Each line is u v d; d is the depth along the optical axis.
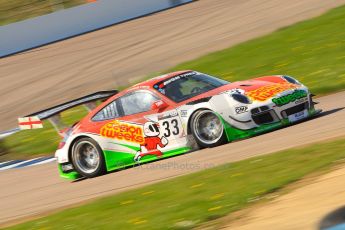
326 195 15.47
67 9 75.62
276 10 58.56
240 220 15.70
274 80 26.30
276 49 44.75
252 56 45.06
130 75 50.16
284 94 25.11
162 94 26.52
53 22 75.44
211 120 25.16
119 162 27.33
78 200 23.38
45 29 75.31
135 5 75.25
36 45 75.25
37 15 81.94
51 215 21.64
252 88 25.52
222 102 24.83
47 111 28.70
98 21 75.44
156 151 26.45
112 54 59.47
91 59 60.03
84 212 20.62
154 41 59.75
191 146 25.69
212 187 19.25
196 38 56.41
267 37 49.16
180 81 26.98
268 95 24.97
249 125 24.58
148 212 18.52
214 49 50.97
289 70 39.03
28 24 75.31
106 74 53.25
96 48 64.12
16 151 38.97
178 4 75.19
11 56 73.56
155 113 26.44
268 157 20.84
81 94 49.59
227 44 51.38
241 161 21.34
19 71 63.44
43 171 31.97
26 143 39.91
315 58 39.78
